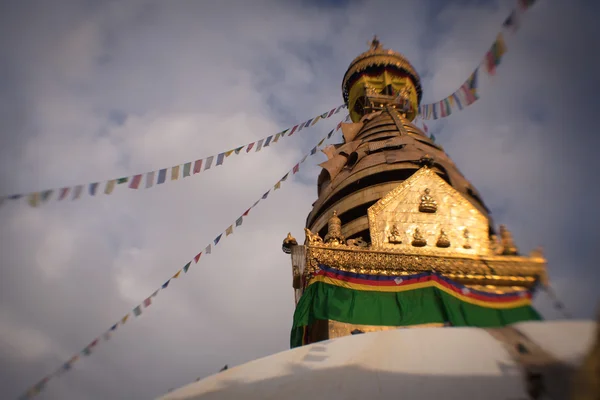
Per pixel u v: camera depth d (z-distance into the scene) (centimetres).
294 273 1481
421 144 2108
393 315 1101
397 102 2836
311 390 645
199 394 684
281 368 720
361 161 2014
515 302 1091
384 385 620
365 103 2880
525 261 1162
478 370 593
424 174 1541
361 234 1683
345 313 1105
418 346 693
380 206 1439
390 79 3055
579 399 353
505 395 543
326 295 1153
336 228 1391
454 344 673
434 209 1430
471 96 1068
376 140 2252
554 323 616
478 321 1057
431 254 1252
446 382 595
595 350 356
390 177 1888
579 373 365
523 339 605
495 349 623
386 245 1337
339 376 661
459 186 1788
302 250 1547
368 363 676
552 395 499
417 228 1378
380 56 3119
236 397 661
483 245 1314
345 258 1242
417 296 1131
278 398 643
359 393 616
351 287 1165
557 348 546
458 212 1431
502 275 1172
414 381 613
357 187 1909
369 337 764
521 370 555
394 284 1166
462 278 1184
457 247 1314
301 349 771
